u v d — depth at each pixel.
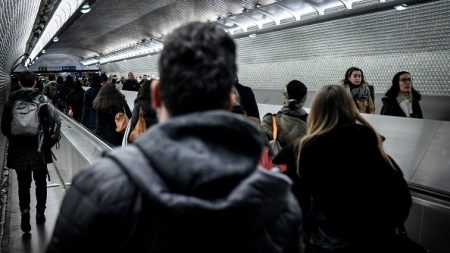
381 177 1.84
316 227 1.90
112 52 32.97
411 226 3.03
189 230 0.77
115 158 0.83
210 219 0.76
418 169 3.60
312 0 9.88
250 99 3.11
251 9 12.45
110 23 19.75
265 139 2.30
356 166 1.83
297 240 0.97
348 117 1.94
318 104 1.98
